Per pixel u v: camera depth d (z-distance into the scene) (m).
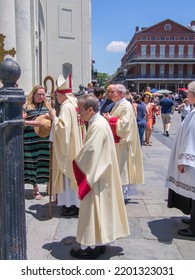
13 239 2.67
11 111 2.54
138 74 80.75
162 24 79.56
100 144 3.39
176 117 29.03
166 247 4.07
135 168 5.64
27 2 11.07
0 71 2.54
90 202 3.46
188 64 80.31
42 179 5.71
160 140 13.95
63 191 4.92
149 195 6.14
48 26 21.70
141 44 80.06
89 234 3.47
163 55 80.19
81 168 3.41
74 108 4.83
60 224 4.70
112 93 5.46
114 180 3.59
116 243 4.14
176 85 81.00
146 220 4.94
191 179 4.19
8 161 2.58
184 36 79.75
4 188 2.60
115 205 3.57
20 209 2.67
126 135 5.35
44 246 4.00
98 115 3.52
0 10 9.78
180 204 4.56
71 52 22.61
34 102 5.59
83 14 22.84
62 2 22.02
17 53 10.96
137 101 11.08
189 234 4.38
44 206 5.41
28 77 11.20
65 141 4.71
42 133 5.37
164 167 8.63
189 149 4.09
